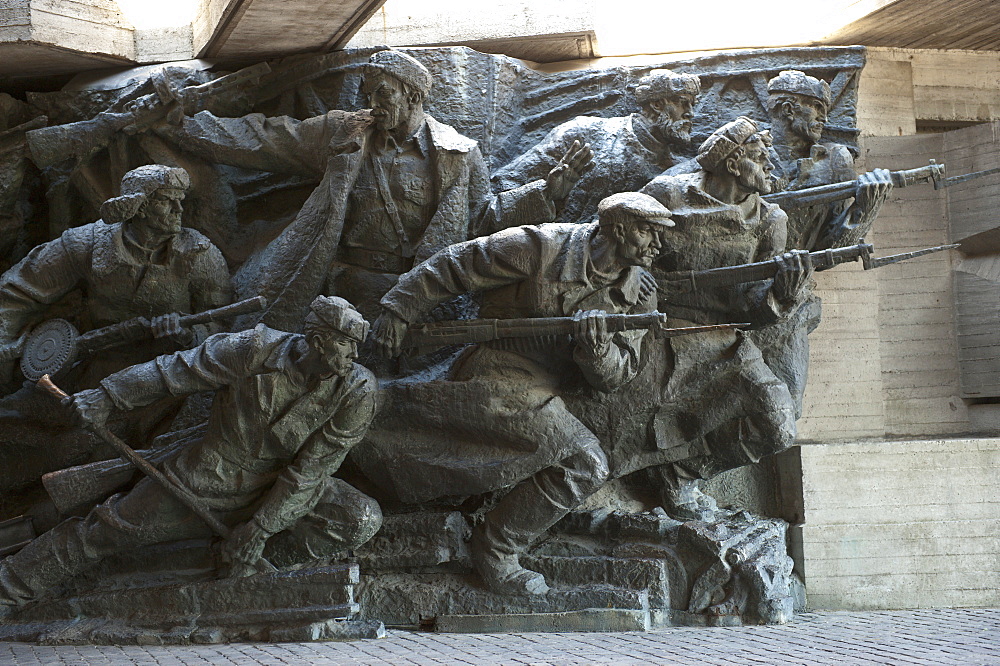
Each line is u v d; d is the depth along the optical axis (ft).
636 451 22.72
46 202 25.96
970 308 27.17
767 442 22.27
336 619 20.04
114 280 22.99
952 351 27.50
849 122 24.47
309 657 17.51
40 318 23.95
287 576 20.27
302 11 22.74
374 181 23.34
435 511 22.09
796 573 23.50
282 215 25.18
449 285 21.17
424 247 22.94
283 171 24.38
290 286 22.90
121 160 24.99
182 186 22.50
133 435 23.18
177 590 20.53
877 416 26.35
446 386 21.48
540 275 20.77
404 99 23.24
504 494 22.04
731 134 21.53
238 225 25.20
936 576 23.71
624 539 22.07
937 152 27.63
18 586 21.08
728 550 21.27
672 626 21.13
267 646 19.15
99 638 20.02
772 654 16.94
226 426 20.38
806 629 20.16
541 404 21.13
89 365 23.88
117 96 25.66
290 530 21.04
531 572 21.12
